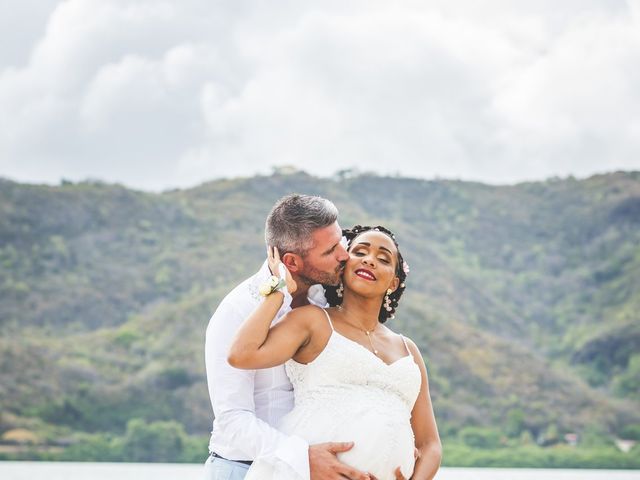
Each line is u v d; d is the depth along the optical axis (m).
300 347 4.19
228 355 4.06
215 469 4.31
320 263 4.29
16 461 67.69
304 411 4.12
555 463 73.00
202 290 94.56
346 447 4.00
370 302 4.32
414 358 4.41
